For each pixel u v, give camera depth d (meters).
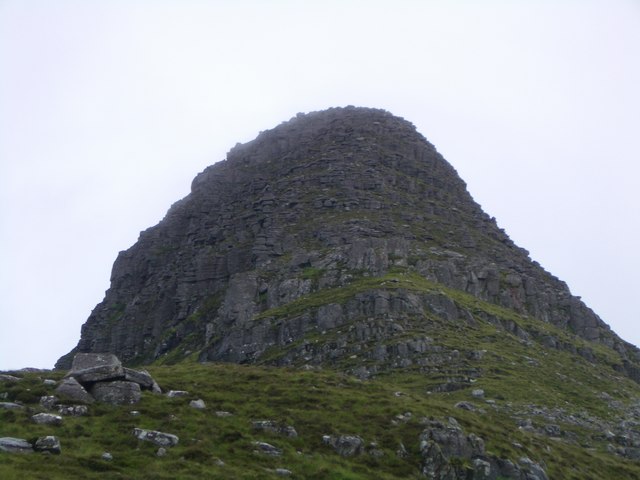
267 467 52.91
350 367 118.25
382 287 141.62
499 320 147.88
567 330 171.62
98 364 62.53
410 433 62.50
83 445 50.31
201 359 151.12
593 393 118.25
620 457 85.75
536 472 63.22
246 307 160.25
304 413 64.31
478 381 109.50
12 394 57.66
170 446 52.91
